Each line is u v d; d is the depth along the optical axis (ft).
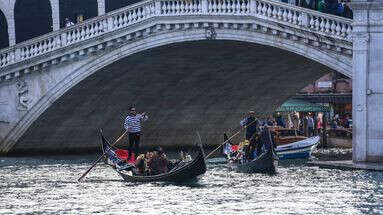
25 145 505.25
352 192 334.44
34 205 321.73
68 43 472.44
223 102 548.72
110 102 506.89
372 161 394.11
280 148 475.31
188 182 371.35
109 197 336.70
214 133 576.61
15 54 484.33
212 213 300.20
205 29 447.83
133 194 343.05
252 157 413.59
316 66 493.36
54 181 382.42
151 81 500.33
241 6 437.99
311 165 423.64
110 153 393.70
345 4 437.17
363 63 391.04
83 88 483.51
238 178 382.83
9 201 330.34
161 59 475.72
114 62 468.75
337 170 394.11
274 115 624.59
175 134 561.02
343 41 411.54
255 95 550.36
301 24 421.59
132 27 459.73
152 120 540.52
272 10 430.61
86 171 397.80
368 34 389.80
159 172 379.55
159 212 304.09
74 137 517.96
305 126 649.20
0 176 400.88
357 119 393.70
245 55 476.54
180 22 450.30
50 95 482.69
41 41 479.00
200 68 495.00
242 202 319.68
